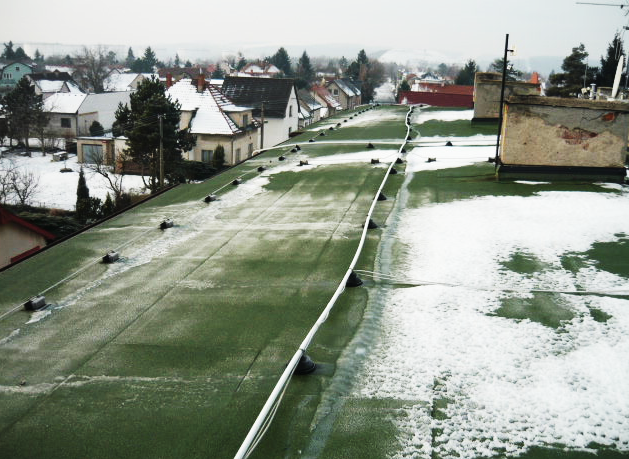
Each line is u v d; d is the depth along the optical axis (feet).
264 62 469.98
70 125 202.28
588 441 15.24
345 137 72.23
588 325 21.15
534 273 26.27
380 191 41.06
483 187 42.22
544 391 17.39
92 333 23.18
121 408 17.93
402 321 22.26
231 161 139.74
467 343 20.33
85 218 96.32
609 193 39.45
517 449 15.08
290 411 17.08
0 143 189.78
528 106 42.19
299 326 22.49
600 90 94.58
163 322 23.70
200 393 18.40
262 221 37.35
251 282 27.27
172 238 34.99
